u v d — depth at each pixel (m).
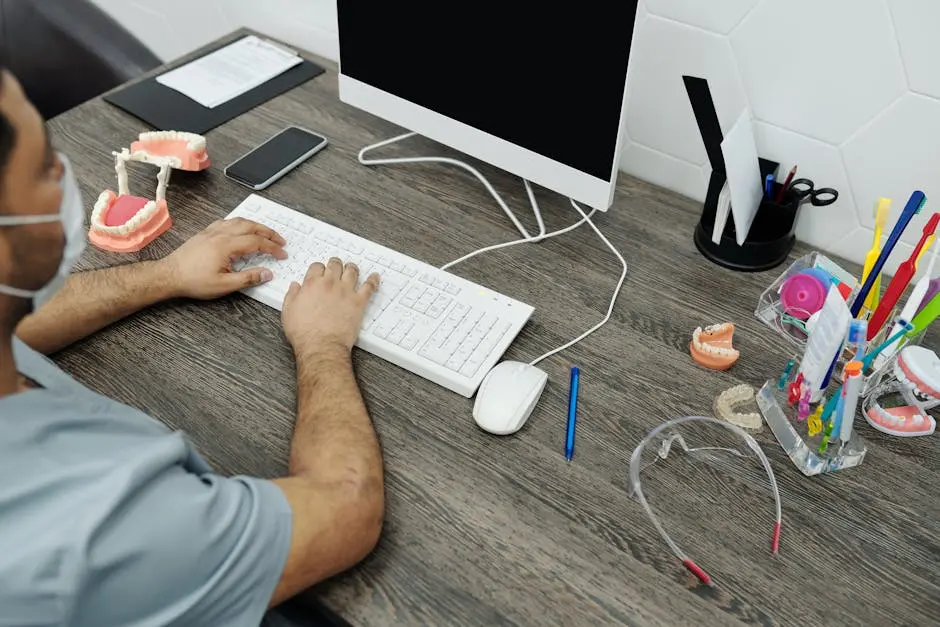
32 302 0.68
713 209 1.06
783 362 0.96
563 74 0.97
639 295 1.04
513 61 1.01
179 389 0.93
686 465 0.86
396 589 0.77
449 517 0.82
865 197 1.06
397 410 0.91
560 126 1.01
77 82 1.59
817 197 1.09
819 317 0.81
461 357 0.94
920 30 0.90
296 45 1.53
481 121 1.10
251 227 1.07
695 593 0.76
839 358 0.85
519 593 0.76
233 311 1.02
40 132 0.62
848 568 0.78
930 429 0.89
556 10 0.93
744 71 1.05
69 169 0.69
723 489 0.84
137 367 0.95
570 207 1.17
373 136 1.29
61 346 0.96
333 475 0.78
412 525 0.81
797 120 1.05
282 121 1.32
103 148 1.25
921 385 0.88
